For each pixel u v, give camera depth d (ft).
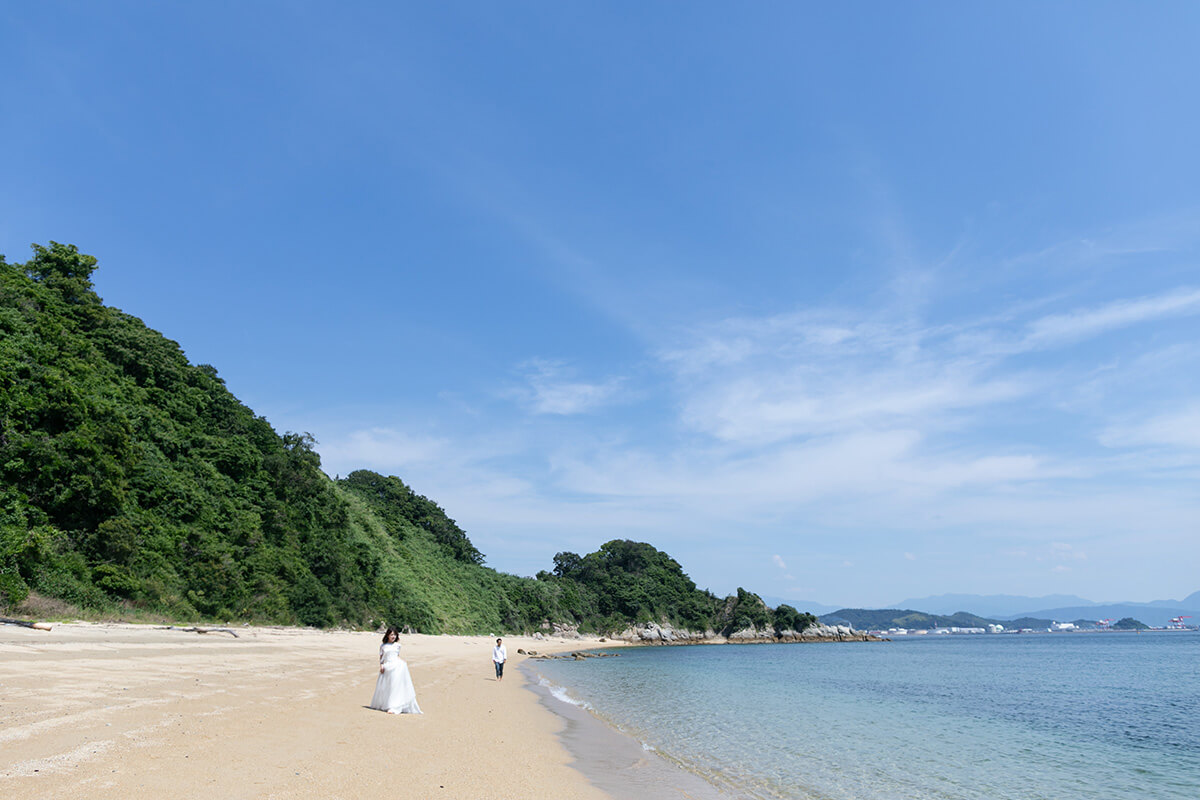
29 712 34.73
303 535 220.84
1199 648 412.57
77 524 131.03
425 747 42.39
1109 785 55.01
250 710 45.21
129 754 28.71
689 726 74.54
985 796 48.14
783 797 43.39
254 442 230.27
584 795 36.04
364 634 195.72
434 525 405.80
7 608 98.27
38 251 197.88
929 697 123.34
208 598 153.89
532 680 125.90
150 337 208.85
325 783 29.25
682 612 524.52
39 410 132.98
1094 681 166.71
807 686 138.82
